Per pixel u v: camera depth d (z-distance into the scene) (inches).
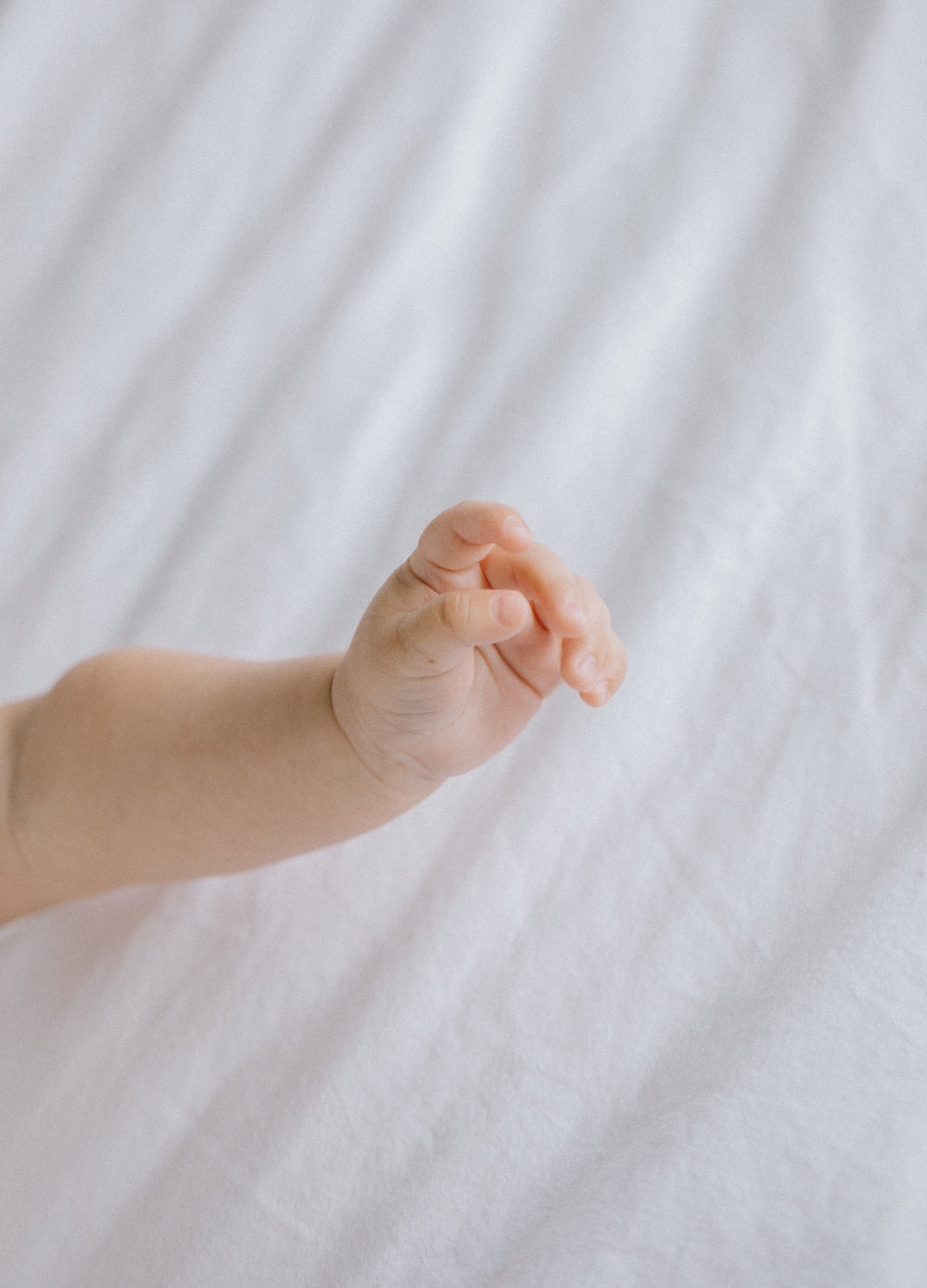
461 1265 18.2
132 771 20.8
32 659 24.4
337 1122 19.4
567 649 18.5
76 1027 20.8
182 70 28.6
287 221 26.7
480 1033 19.6
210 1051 20.3
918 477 22.1
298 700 19.9
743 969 19.4
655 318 24.4
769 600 21.7
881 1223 16.9
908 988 18.3
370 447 24.6
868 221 24.2
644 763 21.0
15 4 29.2
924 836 19.3
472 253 25.9
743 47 26.1
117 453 25.5
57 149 28.4
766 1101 17.8
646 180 25.5
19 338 26.9
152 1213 19.4
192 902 21.6
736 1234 17.1
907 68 25.2
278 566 24.0
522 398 24.2
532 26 27.4
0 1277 19.4
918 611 21.1
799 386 23.0
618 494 23.2
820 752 20.5
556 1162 18.6
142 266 27.0
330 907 21.1
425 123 26.9
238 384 25.8
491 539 17.8
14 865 21.8
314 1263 18.7
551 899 20.4
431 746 19.3
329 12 28.5
